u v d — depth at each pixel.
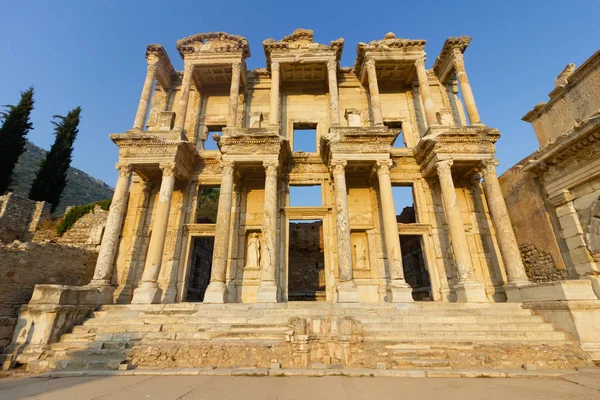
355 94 23.08
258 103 22.97
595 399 6.14
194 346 9.88
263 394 6.48
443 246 18.42
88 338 11.24
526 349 9.62
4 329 10.86
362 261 18.66
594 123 12.80
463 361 9.19
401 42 20.81
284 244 18.81
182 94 20.23
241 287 18.02
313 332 9.96
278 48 21.30
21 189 48.19
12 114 32.75
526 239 17.92
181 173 19.08
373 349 9.53
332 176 19.31
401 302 14.22
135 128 18.92
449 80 23.20
